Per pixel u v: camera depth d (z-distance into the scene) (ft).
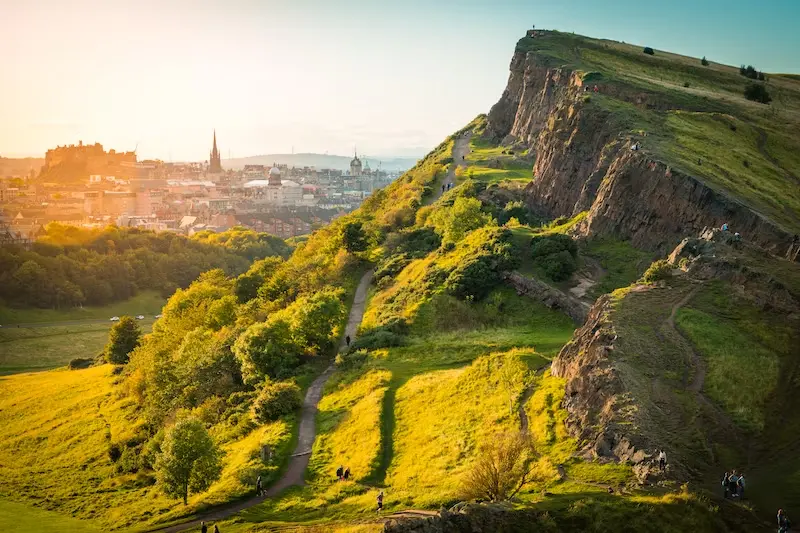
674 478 160.97
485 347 324.39
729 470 165.37
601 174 466.70
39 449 415.03
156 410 393.09
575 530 150.51
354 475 235.20
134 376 465.47
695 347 214.28
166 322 565.94
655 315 233.96
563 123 552.00
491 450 183.21
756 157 463.42
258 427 310.04
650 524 147.54
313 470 251.19
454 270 409.49
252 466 258.16
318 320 382.83
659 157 402.93
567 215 517.55
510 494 174.19
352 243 531.91
